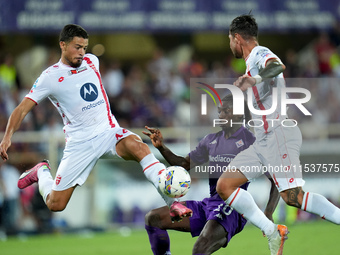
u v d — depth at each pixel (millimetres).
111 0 51281
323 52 57812
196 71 57094
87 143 23125
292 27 52875
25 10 50281
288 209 42500
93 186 41219
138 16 51344
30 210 40375
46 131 43938
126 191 41562
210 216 21484
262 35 62156
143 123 52219
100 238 37969
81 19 50750
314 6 53531
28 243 36344
